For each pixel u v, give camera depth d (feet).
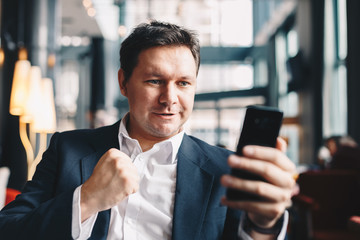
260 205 1.80
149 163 2.95
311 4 22.67
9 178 12.08
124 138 3.08
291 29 30.76
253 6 39.78
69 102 39.11
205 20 38.58
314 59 22.13
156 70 2.64
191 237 2.67
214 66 40.88
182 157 2.98
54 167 2.98
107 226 2.71
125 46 2.83
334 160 9.90
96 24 35.35
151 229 2.76
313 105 22.17
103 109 39.11
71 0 29.71
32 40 12.85
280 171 1.76
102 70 39.45
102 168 2.17
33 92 8.72
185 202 2.78
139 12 36.91
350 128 16.43
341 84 19.75
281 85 33.04
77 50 40.34
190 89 2.75
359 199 8.18
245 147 1.82
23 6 12.87
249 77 41.04
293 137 27.32
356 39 16.22
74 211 2.19
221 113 36.88
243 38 40.63
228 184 1.77
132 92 2.77
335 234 7.81
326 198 8.27
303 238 6.86
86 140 3.10
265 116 2.03
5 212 2.61
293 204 7.18
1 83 12.27
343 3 19.56
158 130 2.76
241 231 2.15
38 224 2.22
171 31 2.67
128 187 2.12
